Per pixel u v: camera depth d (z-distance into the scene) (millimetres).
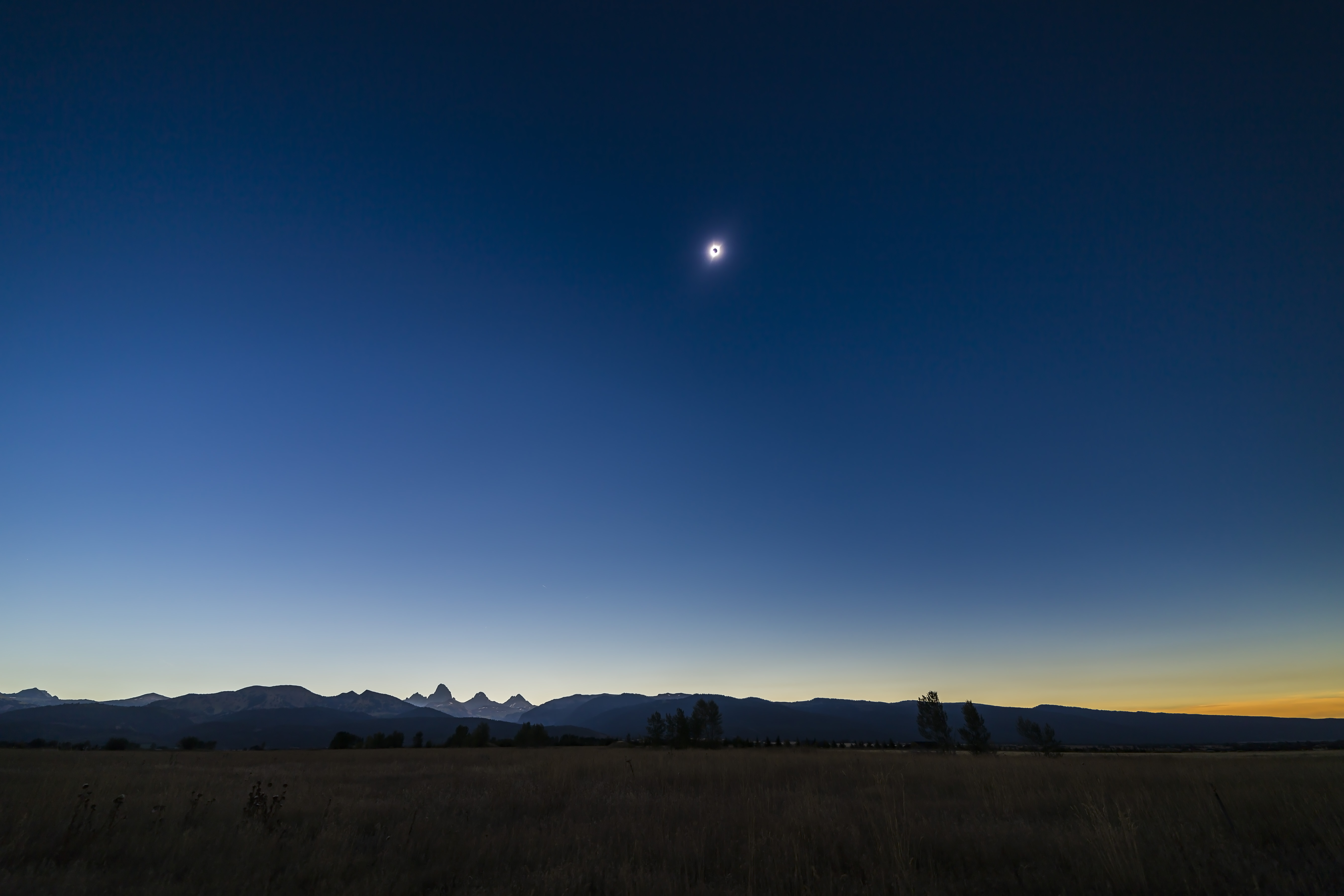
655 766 22953
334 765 28875
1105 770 20578
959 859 8227
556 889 6586
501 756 38094
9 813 9125
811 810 10922
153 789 14094
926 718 52219
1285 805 10789
